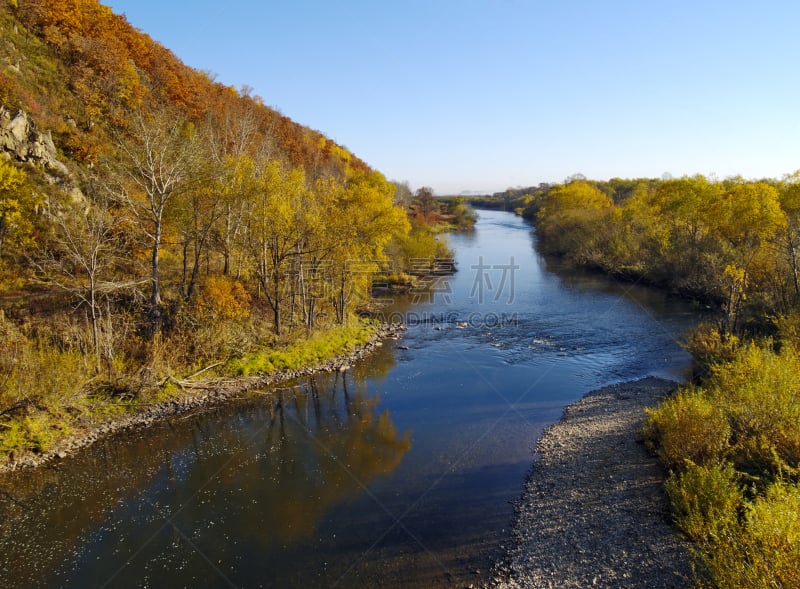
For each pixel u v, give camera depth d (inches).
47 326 906.7
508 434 762.8
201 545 522.3
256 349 1082.1
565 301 1702.8
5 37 1515.7
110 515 577.6
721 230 1569.9
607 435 717.9
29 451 707.4
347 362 1117.1
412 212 3976.4
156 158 999.6
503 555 493.7
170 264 1359.5
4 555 509.4
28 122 1229.7
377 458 704.4
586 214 2812.5
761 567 324.2
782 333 874.1
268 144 1720.0
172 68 2354.8
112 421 813.2
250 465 691.4
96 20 1980.8
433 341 1283.2
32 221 1093.1
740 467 523.2
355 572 477.4
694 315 1423.5
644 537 482.3
